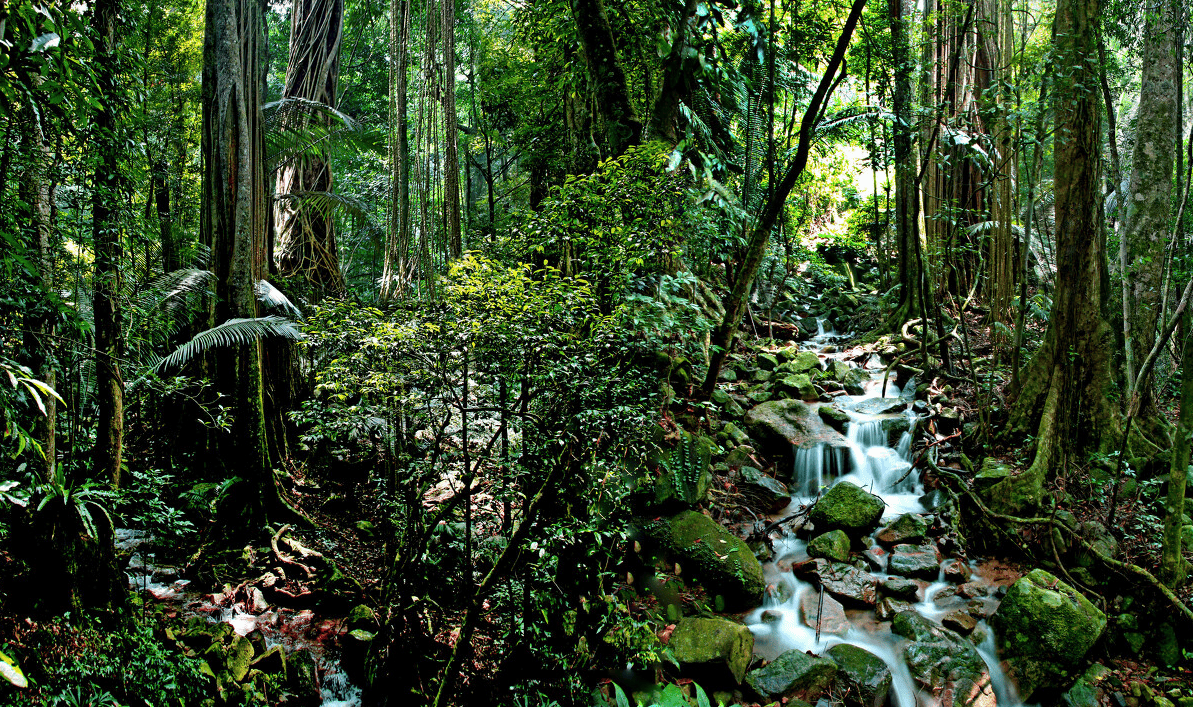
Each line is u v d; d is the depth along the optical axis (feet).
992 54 32.07
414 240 21.36
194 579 15.84
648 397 13.67
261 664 12.96
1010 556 18.43
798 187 39.40
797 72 27.50
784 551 18.78
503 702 11.66
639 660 12.95
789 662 14.30
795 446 21.88
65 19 9.34
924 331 26.78
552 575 12.48
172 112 25.22
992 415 22.76
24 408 11.34
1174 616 15.20
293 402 20.98
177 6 25.66
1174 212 24.77
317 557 16.28
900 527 19.19
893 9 31.48
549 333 11.34
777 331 34.30
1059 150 19.99
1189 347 14.82
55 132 11.69
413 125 22.67
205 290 18.37
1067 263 19.90
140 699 11.07
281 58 52.29
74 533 11.76
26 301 11.95
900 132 27.96
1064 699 14.26
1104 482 18.69
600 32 20.74
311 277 31.86
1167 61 20.36
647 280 18.44
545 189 31.99
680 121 24.03
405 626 12.34
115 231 14.80
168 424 18.98
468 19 43.16
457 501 11.82
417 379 11.71
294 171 32.94
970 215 32.89
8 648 10.19
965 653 14.89
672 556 16.66
